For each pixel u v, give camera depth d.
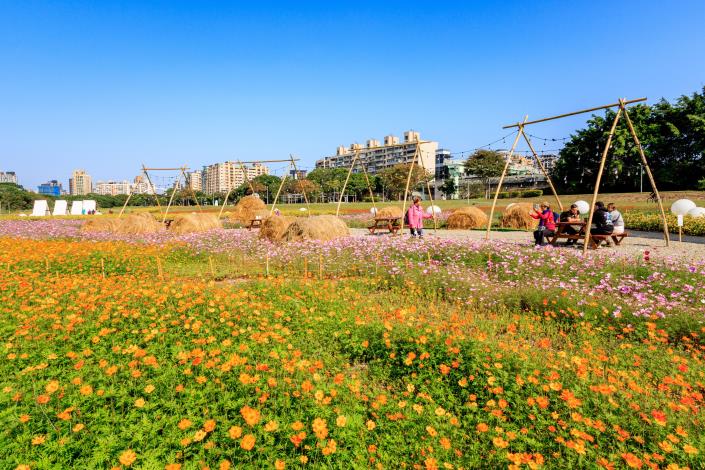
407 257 10.77
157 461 2.88
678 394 4.25
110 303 6.41
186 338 5.33
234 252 12.52
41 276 9.29
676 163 44.31
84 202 44.78
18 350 4.81
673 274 8.38
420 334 5.19
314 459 3.04
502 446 3.02
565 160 52.53
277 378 4.11
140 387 3.82
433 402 3.80
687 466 3.05
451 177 112.62
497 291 7.54
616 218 12.98
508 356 4.59
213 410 3.46
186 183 32.56
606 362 4.86
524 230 19.83
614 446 3.33
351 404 3.73
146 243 14.69
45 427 3.23
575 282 7.90
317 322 5.98
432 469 2.88
